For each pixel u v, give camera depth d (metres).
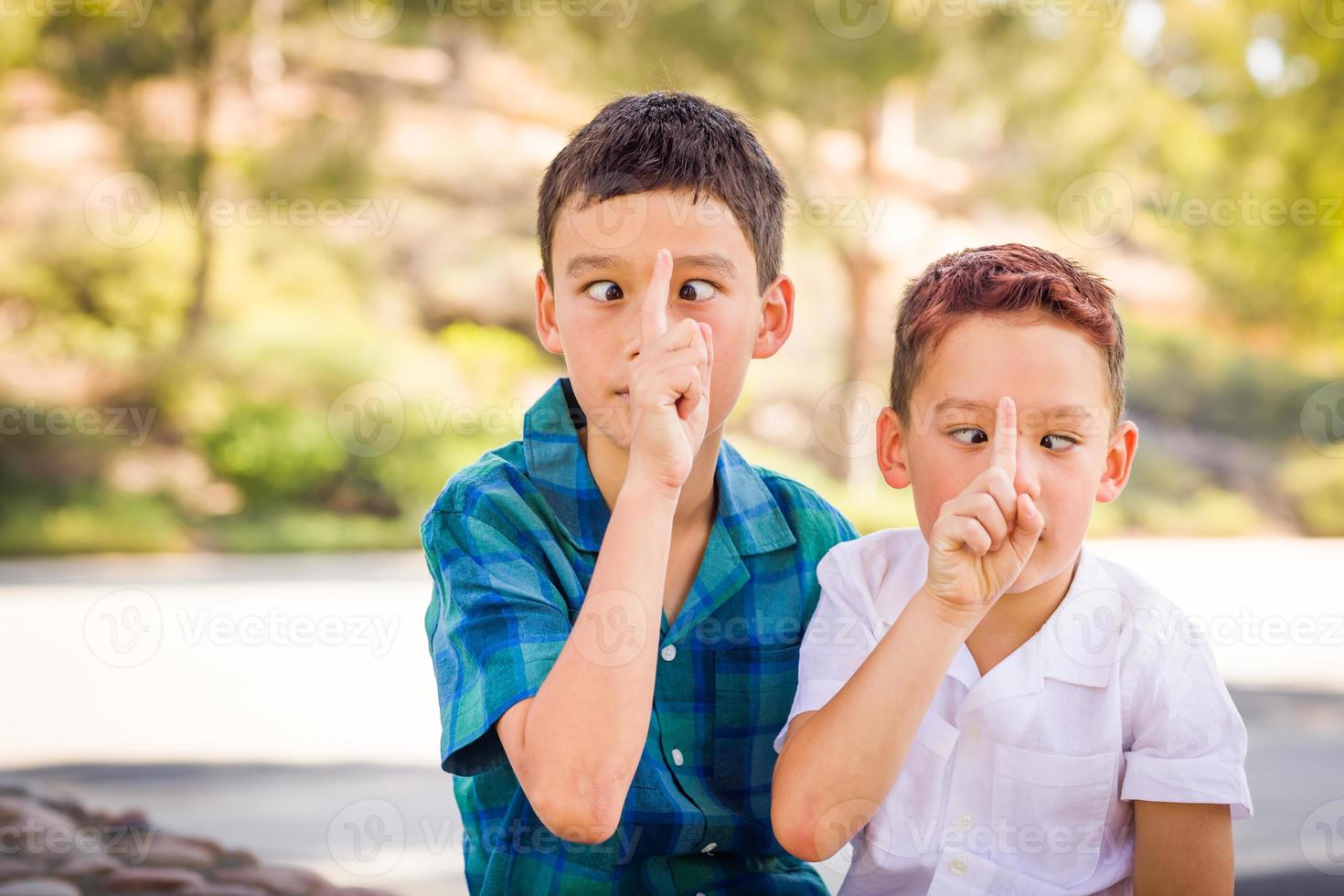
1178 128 8.41
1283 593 4.88
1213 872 0.94
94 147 9.39
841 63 7.19
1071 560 0.95
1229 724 0.95
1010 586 0.94
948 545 0.86
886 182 9.62
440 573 1.02
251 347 8.77
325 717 3.33
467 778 1.08
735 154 1.00
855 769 0.89
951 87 7.71
